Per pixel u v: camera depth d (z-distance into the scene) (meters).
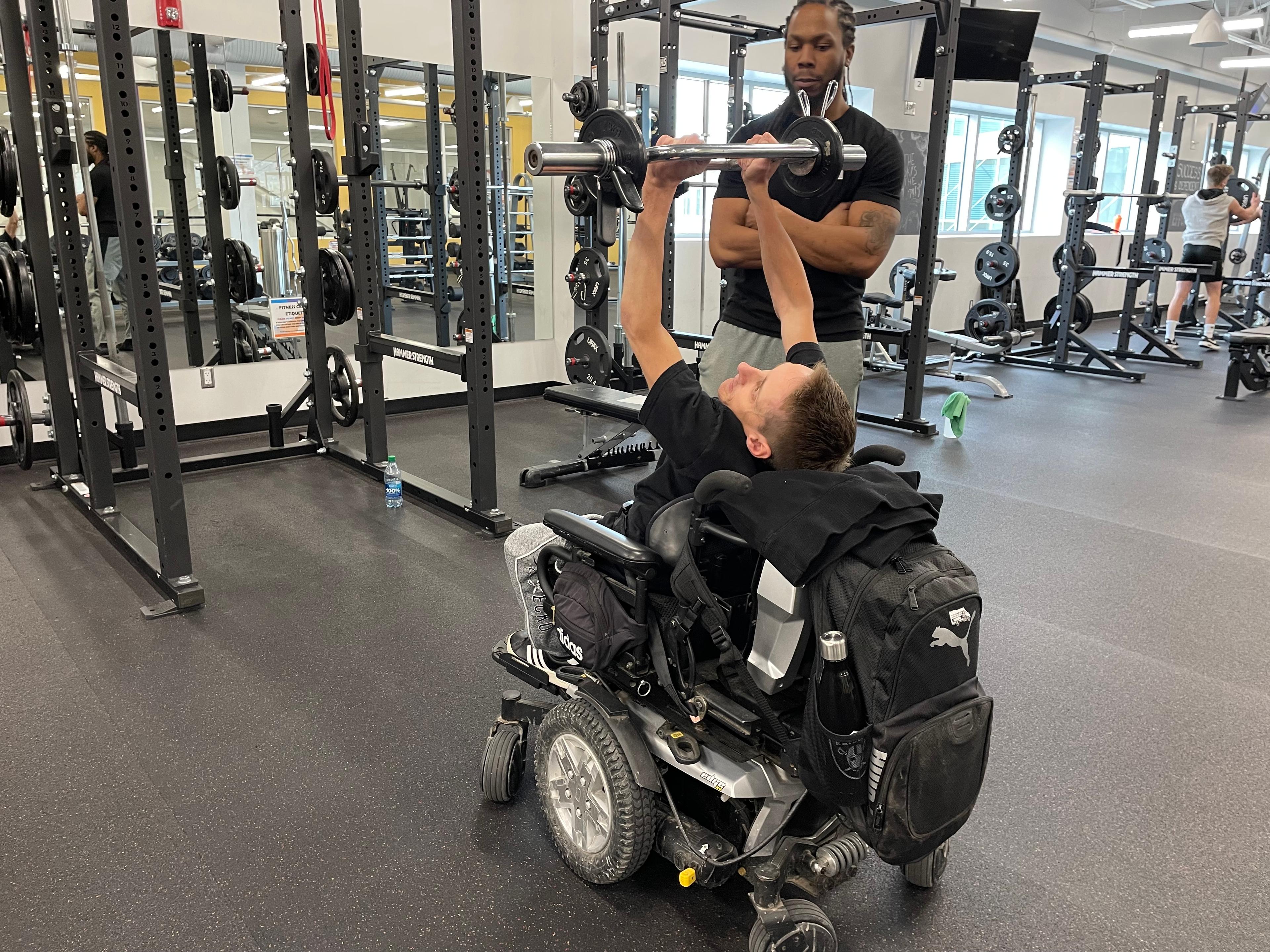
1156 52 9.41
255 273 4.14
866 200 1.83
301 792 1.76
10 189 3.29
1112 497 3.71
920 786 1.09
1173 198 6.80
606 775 1.39
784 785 1.27
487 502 3.27
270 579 2.79
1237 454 4.43
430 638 2.41
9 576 2.79
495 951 1.38
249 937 1.40
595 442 3.99
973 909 1.48
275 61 4.35
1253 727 2.02
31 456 3.49
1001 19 5.82
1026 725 2.02
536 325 5.64
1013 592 2.76
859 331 2.00
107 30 2.19
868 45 6.76
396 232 5.88
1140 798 1.77
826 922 1.27
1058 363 6.75
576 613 1.39
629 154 1.14
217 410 4.46
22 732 1.95
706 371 2.09
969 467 4.16
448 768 1.85
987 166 8.67
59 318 3.46
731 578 1.31
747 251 1.90
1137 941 1.41
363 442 4.39
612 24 5.36
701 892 1.51
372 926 1.42
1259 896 1.51
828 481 1.12
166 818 1.68
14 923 1.42
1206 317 8.00
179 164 4.24
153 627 2.46
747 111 5.14
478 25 2.88
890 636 1.04
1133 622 2.55
